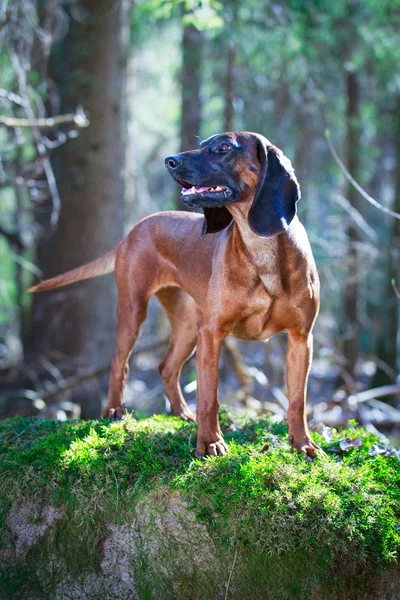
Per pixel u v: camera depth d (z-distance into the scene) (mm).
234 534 3840
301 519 3771
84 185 10359
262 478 3951
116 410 5289
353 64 12625
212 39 12328
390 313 14633
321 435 4945
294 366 4375
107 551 4133
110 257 5711
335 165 14578
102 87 10234
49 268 10938
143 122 20188
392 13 12266
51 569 4270
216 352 4336
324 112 14133
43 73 9469
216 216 4520
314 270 4273
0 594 4336
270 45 11766
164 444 4516
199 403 4340
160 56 15891
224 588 3854
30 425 5312
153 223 5309
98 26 10156
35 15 9367
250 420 5332
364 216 15086
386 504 3920
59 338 10773
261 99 13672
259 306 4199
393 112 13961
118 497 4141
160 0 9859
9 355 15852
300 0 11930
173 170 4082
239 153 4059
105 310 10578
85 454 4387
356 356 14492
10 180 9273
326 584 3746
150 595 3990
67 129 10344
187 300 5469
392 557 3752
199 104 12969
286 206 3986
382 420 9727
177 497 4016
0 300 18891
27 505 4410
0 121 7605
